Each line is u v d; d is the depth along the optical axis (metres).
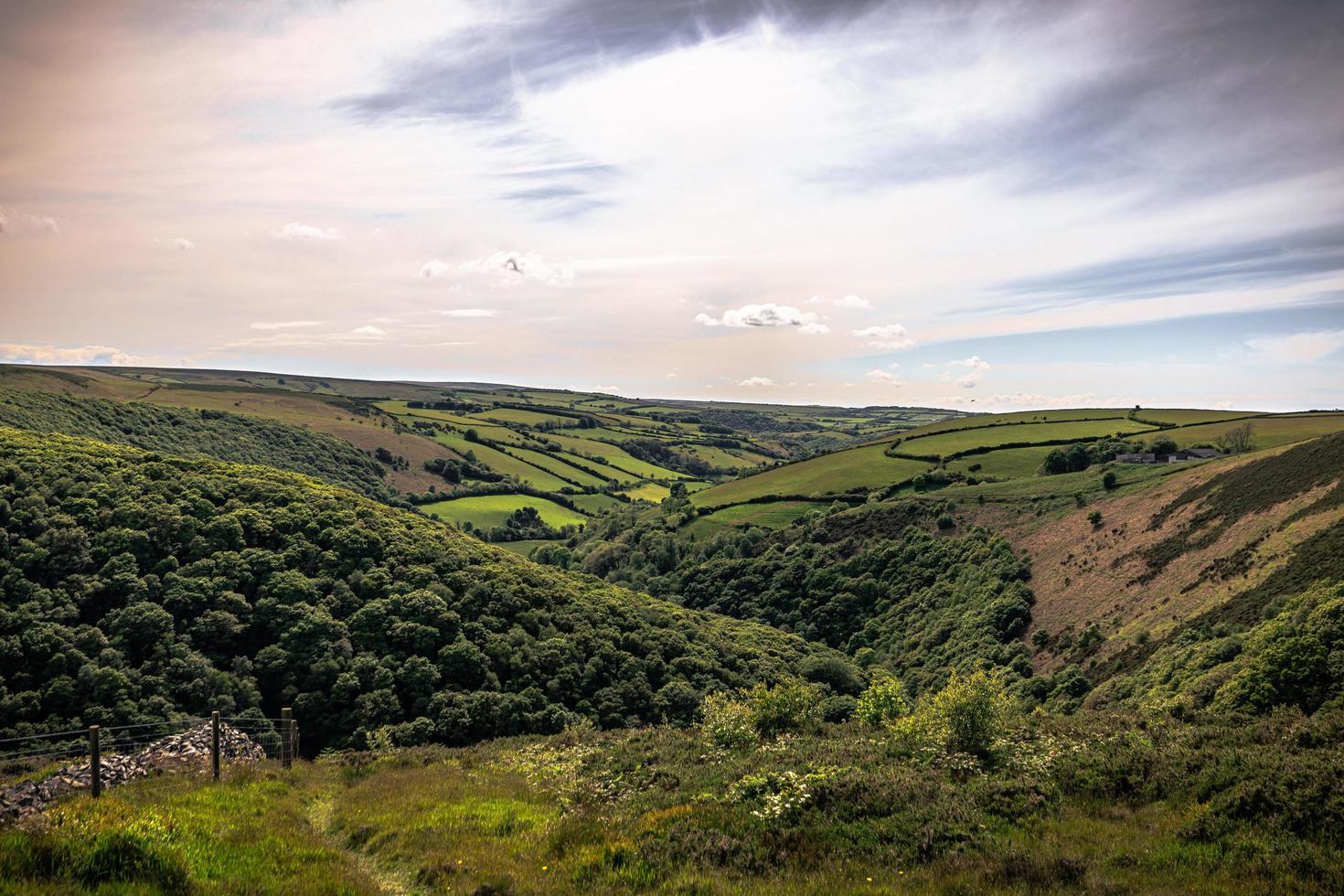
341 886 11.98
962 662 73.38
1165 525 75.25
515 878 12.90
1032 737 21.11
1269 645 34.72
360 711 46.75
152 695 43.28
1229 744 17.92
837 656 82.62
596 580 86.38
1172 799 14.92
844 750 20.88
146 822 12.55
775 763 19.83
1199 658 43.94
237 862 12.29
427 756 28.72
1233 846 12.34
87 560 50.88
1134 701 45.66
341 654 50.28
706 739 24.98
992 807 15.16
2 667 42.00
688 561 122.81
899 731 22.14
